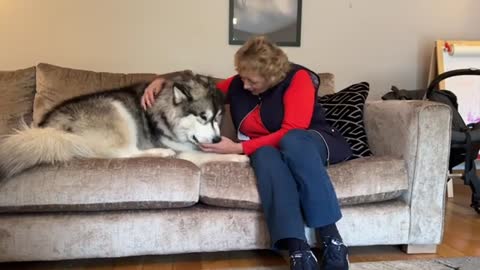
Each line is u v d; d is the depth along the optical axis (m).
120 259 1.78
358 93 2.15
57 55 2.73
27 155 1.54
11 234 1.57
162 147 2.11
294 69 1.84
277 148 1.71
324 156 1.74
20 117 2.28
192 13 2.84
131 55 2.81
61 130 1.79
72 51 2.75
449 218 2.37
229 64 2.92
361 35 3.06
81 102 1.98
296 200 1.53
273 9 2.91
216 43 2.89
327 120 2.12
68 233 1.59
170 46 2.85
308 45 3.00
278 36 2.94
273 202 1.53
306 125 1.76
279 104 1.81
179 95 1.97
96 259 1.78
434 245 1.84
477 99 3.08
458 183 3.32
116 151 1.91
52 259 1.61
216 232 1.67
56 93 2.29
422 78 3.18
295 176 1.56
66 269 1.68
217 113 2.02
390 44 3.11
